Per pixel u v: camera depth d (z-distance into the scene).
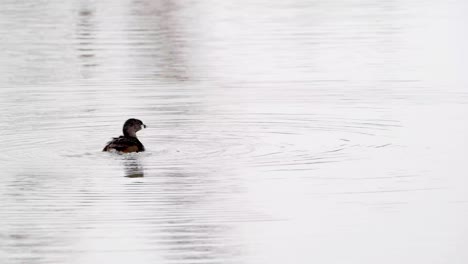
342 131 19.61
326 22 35.06
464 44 29.73
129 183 16.20
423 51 28.81
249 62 27.50
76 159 17.62
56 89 23.97
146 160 17.52
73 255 13.37
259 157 17.75
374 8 38.59
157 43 30.92
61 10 38.69
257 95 23.05
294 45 30.33
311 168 17.11
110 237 13.96
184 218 14.57
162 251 13.48
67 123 20.39
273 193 15.71
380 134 19.36
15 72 26.33
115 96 23.14
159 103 22.30
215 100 22.53
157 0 41.97
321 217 14.73
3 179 16.44
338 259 13.27
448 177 16.45
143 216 14.74
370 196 15.60
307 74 25.66
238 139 19.00
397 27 33.44
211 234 14.06
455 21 34.28
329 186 16.11
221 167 17.16
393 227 14.32
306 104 22.05
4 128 19.97
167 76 25.52
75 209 15.02
